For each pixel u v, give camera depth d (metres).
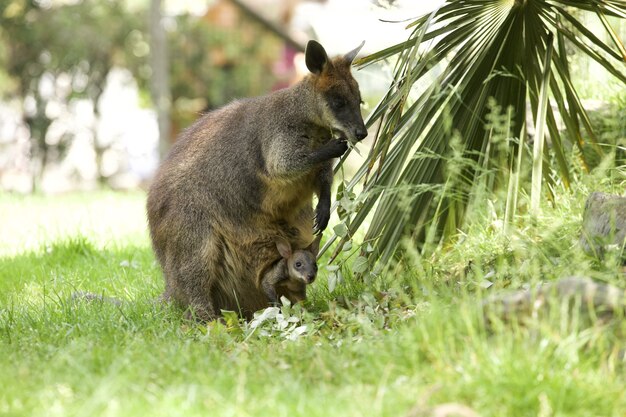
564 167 10.17
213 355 7.14
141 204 21.09
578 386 5.59
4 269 13.20
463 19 9.61
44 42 34.59
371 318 8.32
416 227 9.56
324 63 9.79
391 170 9.61
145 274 12.45
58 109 35.84
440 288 8.45
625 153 11.28
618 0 9.72
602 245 8.01
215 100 36.59
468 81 9.50
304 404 5.63
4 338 8.34
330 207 9.98
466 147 9.63
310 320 8.46
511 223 9.02
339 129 9.66
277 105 9.96
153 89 33.00
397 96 8.96
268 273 9.89
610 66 10.01
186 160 10.34
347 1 27.62
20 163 37.31
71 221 18.23
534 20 9.60
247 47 36.59
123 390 5.99
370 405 5.58
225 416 5.54
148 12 35.12
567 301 6.46
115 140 37.16
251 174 10.01
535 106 10.05
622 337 6.24
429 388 5.65
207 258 10.02
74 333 8.31
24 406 5.76
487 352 5.97
